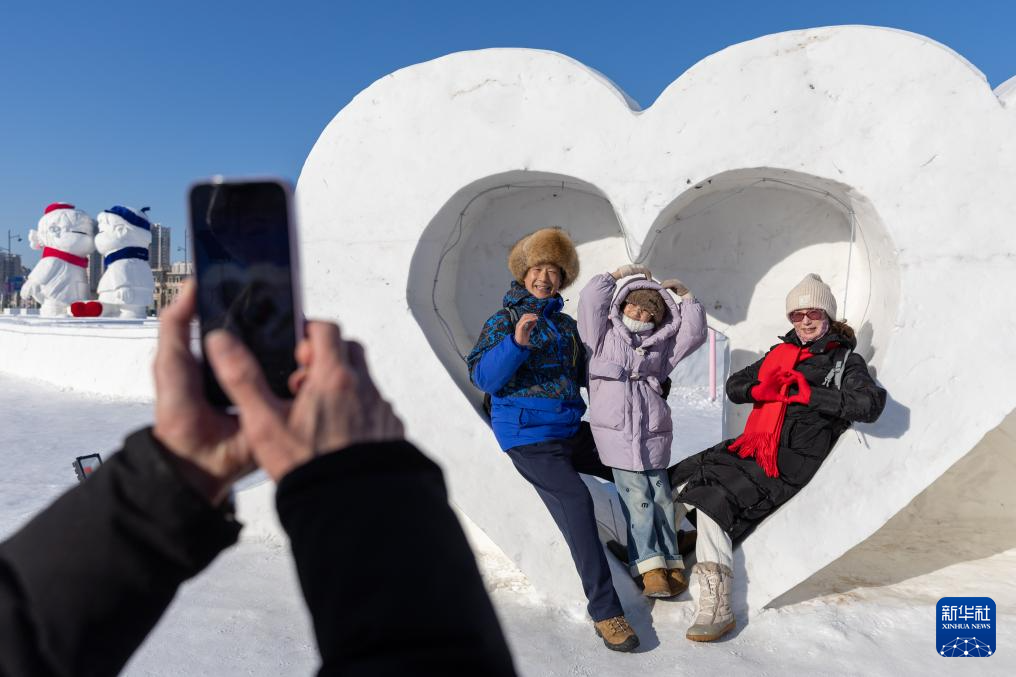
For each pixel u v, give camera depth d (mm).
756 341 3797
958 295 2762
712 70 2951
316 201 3412
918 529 3801
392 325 3299
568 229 3938
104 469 576
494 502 3121
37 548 549
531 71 3141
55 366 11062
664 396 3057
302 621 2787
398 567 455
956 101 2754
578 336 3047
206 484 592
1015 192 2711
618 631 2570
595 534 2691
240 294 645
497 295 3988
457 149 3236
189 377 604
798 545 2818
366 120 3354
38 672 526
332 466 492
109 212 16094
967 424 2740
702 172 2963
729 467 2852
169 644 2584
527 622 2838
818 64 2873
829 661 2508
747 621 2783
